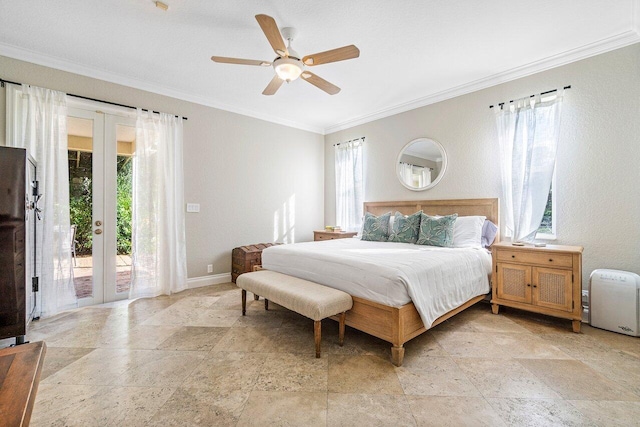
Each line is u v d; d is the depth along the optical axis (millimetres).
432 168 4008
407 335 2029
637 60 2564
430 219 3445
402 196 4375
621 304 2404
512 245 2887
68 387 1716
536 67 3088
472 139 3621
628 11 2279
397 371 1896
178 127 3762
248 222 4551
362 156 4902
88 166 3238
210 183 4129
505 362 1999
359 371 1896
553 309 2580
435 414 1492
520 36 2619
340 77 3439
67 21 2383
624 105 2627
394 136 4461
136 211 3432
